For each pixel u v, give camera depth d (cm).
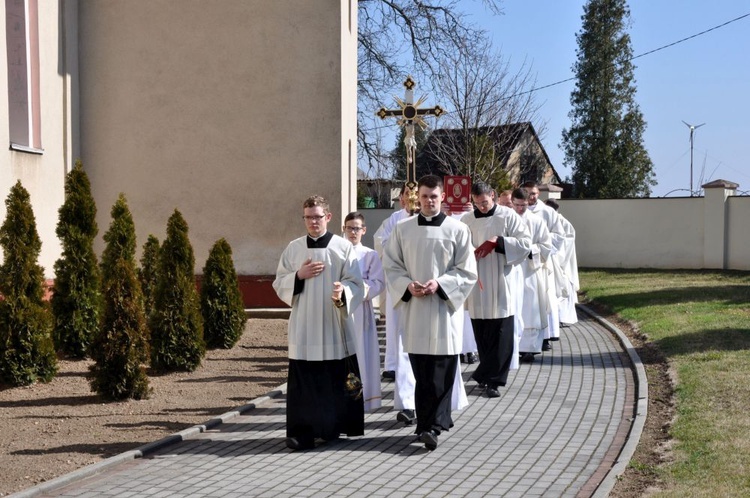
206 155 1477
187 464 663
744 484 556
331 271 718
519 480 614
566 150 4750
